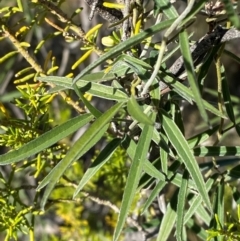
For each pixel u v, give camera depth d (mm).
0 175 616
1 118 583
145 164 515
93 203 1051
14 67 1306
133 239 881
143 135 467
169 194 884
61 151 633
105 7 551
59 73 1241
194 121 1399
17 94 1146
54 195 902
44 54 1260
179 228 504
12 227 602
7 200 613
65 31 582
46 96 583
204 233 678
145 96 488
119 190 857
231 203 858
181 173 572
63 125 476
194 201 565
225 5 382
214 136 1092
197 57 519
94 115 458
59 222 1150
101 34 987
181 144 480
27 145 468
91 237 990
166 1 463
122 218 455
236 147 558
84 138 442
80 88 489
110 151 507
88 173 500
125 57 488
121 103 462
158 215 778
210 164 648
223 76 566
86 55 578
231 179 611
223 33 495
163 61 504
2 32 584
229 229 528
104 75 500
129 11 526
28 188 625
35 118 580
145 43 541
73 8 1415
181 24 416
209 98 1475
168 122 486
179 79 520
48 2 567
